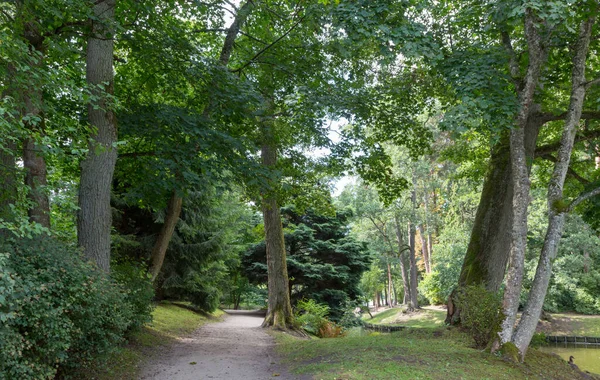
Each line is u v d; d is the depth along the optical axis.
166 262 20.98
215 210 22.11
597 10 8.80
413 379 6.63
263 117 11.81
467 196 28.67
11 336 4.43
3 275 3.98
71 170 11.53
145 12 10.13
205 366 8.67
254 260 27.31
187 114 10.41
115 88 11.45
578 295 31.34
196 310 23.98
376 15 8.66
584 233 30.41
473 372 7.37
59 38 8.36
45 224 7.47
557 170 8.86
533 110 11.61
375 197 34.00
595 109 11.89
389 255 44.28
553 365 9.25
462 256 31.58
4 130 4.75
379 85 13.47
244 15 11.48
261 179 10.72
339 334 19.48
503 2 8.10
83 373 6.73
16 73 5.62
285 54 12.84
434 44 8.54
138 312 10.14
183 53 10.66
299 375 7.41
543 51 9.41
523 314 8.73
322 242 25.19
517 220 8.75
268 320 17.09
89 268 6.23
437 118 25.77
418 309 38.16
